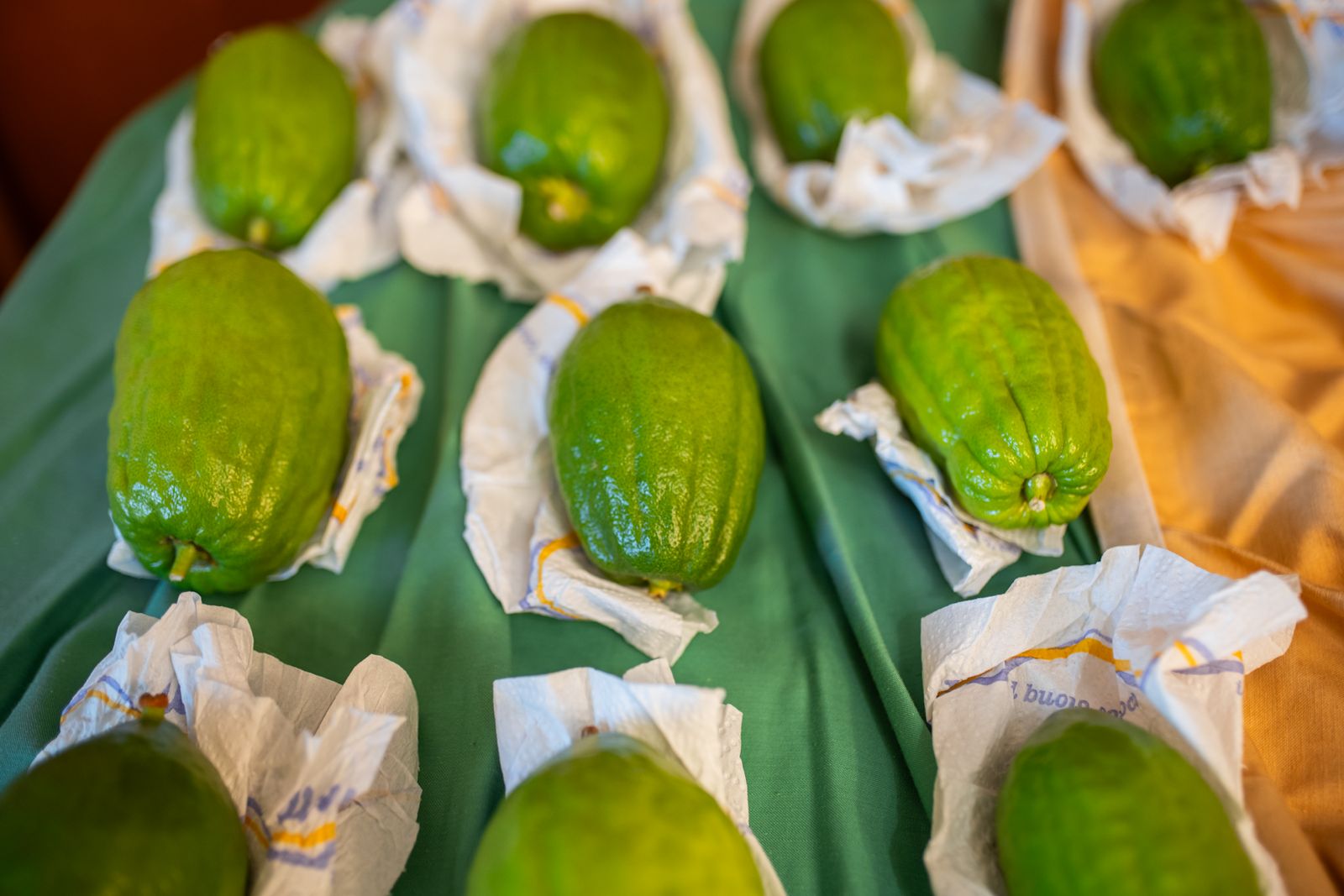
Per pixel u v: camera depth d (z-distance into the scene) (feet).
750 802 1.26
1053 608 1.28
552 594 1.33
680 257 1.63
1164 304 1.63
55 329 1.75
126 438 1.27
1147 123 1.70
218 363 1.28
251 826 1.15
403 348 1.67
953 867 1.14
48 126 2.88
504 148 1.62
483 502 1.43
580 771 1.07
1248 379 1.50
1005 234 1.75
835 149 1.72
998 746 1.23
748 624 1.39
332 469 1.39
